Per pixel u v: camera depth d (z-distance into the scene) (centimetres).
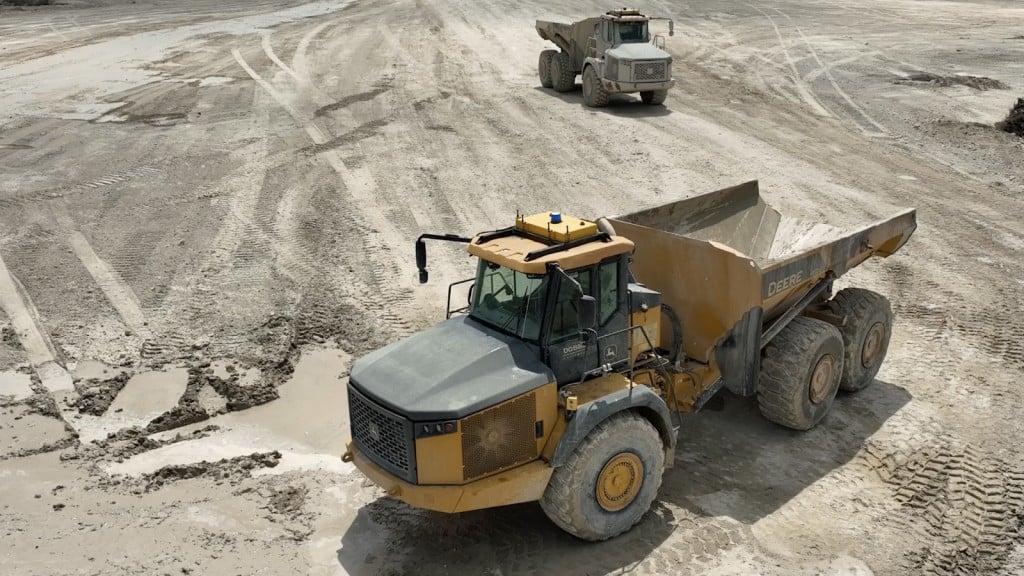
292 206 1536
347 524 697
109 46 3288
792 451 802
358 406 629
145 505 718
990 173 1753
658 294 708
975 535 682
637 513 672
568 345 638
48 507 712
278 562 646
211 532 681
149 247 1335
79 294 1158
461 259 1300
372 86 2583
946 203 1555
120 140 1997
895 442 810
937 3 4541
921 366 968
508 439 602
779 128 2092
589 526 640
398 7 4497
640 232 781
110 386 923
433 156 1850
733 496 732
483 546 665
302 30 3734
